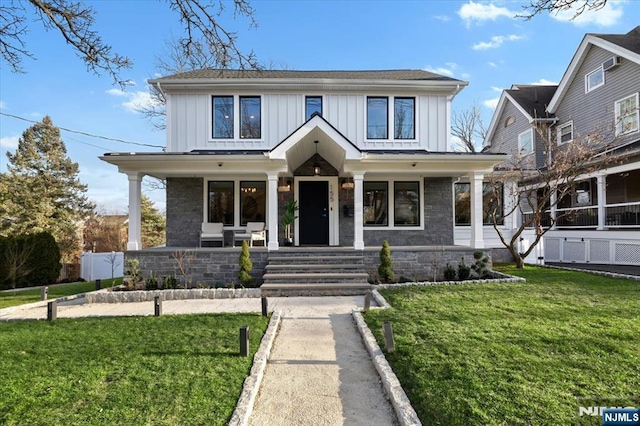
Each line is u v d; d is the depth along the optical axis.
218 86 13.08
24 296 10.27
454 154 10.88
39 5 6.23
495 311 6.61
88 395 3.82
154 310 7.48
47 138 29.70
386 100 13.51
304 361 4.93
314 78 13.16
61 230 27.73
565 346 4.78
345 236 13.29
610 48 15.67
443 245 12.44
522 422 3.16
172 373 4.33
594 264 14.34
